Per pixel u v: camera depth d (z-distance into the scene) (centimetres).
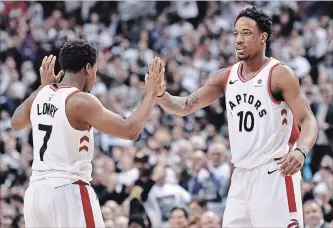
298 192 1070
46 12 3712
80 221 1004
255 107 1076
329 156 2255
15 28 3488
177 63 3244
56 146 1013
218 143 2211
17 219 1934
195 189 2092
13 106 3038
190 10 3647
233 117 1095
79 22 3719
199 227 1656
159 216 1955
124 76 3081
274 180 1061
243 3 3609
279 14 3503
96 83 2998
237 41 1085
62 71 1077
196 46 3356
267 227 1059
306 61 3173
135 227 1703
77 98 1008
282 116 1073
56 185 1005
